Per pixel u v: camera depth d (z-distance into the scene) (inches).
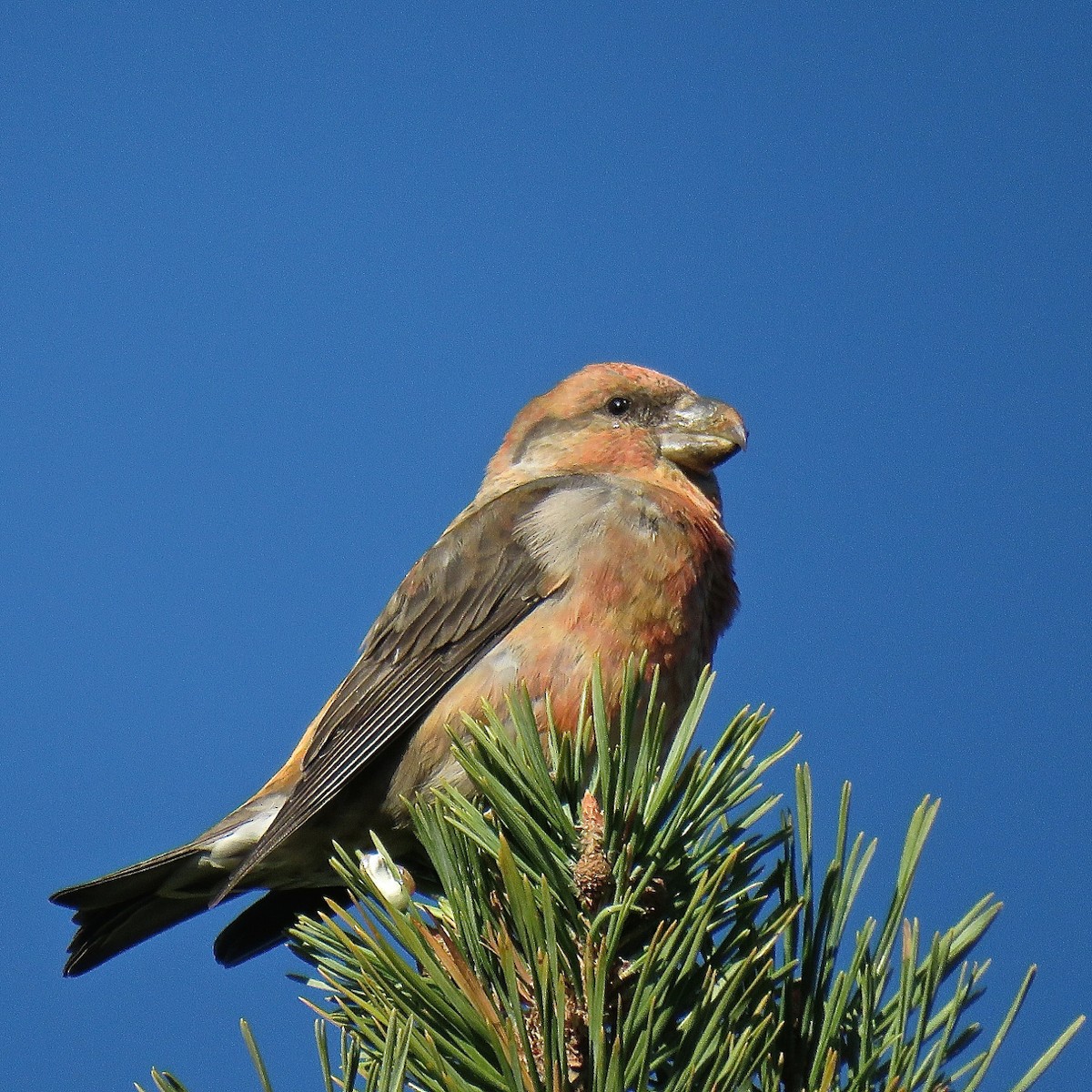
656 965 232.1
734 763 251.3
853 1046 235.1
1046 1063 192.7
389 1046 203.9
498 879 257.6
